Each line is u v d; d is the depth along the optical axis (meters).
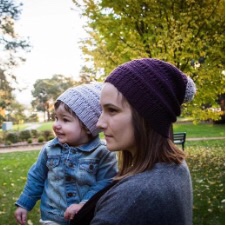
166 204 0.95
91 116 1.87
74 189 1.88
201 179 6.57
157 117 1.05
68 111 1.89
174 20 6.88
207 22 7.25
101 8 7.40
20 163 9.37
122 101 1.03
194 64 7.73
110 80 1.07
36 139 19.31
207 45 7.52
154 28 7.13
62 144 1.95
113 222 0.95
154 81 1.07
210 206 4.62
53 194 1.91
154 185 0.97
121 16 7.21
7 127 25.38
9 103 28.52
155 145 1.04
